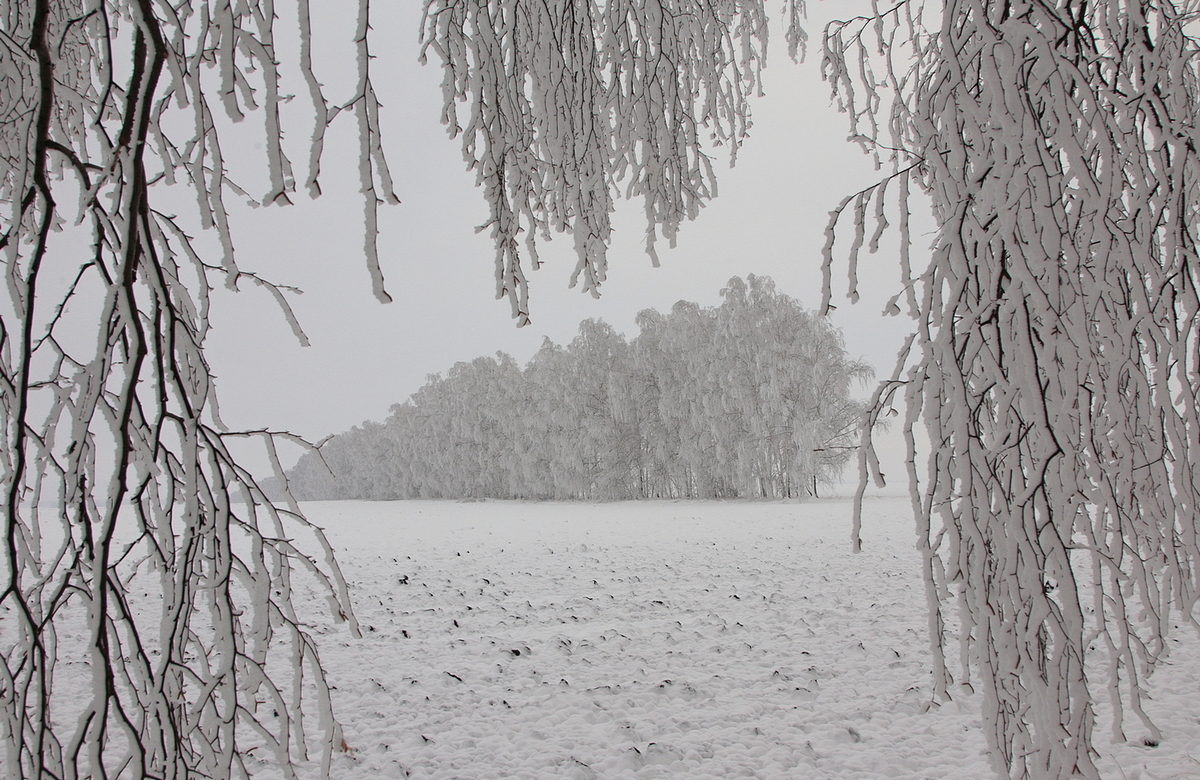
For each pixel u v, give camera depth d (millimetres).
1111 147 1772
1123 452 2074
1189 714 3820
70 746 1255
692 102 2658
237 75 1563
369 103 1307
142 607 7441
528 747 3826
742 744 3789
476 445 40906
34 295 1316
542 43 2100
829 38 3285
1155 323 1916
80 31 2295
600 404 32938
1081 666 1736
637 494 34031
